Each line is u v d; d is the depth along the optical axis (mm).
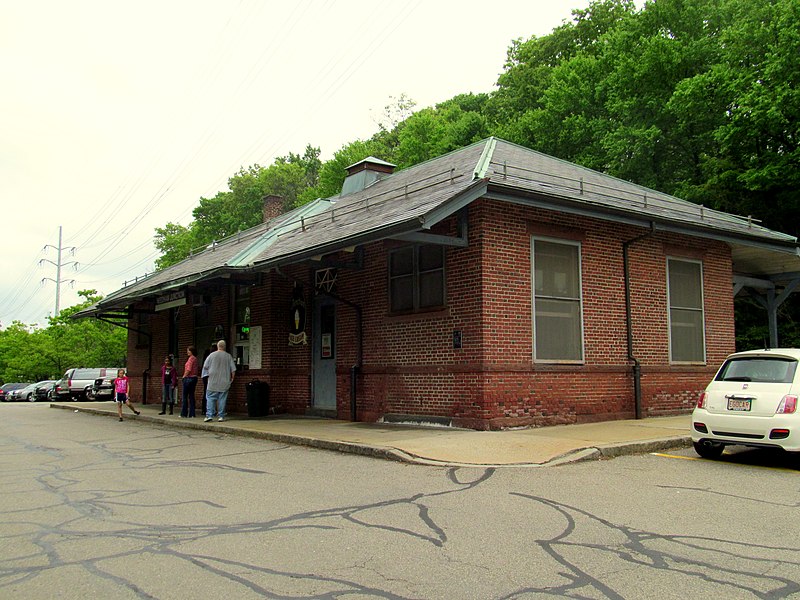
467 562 4992
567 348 13305
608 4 37938
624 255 14477
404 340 13727
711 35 28266
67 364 56312
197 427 15391
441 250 13070
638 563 4945
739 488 7547
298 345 17281
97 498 7551
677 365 15203
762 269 18969
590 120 30828
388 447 10039
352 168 21453
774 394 8914
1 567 5043
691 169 27562
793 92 20828
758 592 4355
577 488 7562
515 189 11641
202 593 4406
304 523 6191
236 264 16328
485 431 11711
